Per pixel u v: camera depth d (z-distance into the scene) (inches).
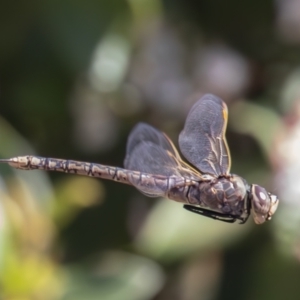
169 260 40.1
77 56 40.1
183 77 41.9
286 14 41.4
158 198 40.5
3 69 40.6
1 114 40.7
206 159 37.5
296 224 39.9
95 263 40.2
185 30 41.8
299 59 41.3
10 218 39.2
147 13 40.2
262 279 40.3
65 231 40.6
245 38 41.6
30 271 39.3
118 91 41.3
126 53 40.3
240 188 37.3
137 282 39.8
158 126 41.9
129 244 40.7
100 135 41.6
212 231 40.0
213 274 40.8
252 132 40.4
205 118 37.6
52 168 37.4
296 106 40.4
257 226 40.2
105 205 41.2
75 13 40.1
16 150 39.7
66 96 40.7
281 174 40.1
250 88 41.4
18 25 40.3
